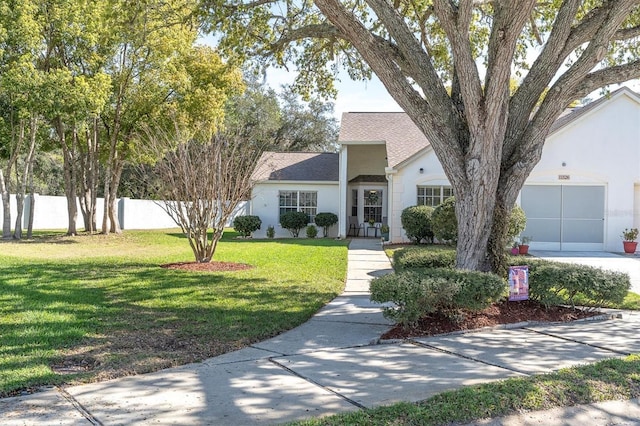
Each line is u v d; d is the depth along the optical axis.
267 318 7.18
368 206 25.02
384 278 6.71
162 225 34.03
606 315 7.72
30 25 17.78
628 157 18.38
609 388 4.32
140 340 5.92
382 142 22.73
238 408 3.95
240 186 13.01
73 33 19.19
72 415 3.76
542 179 18.61
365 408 3.92
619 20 7.05
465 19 6.90
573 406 4.02
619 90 18.12
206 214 12.62
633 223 18.61
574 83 7.46
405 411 3.76
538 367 5.09
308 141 44.25
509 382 4.37
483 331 6.78
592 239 18.58
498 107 7.22
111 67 21.25
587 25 7.65
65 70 18.61
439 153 7.81
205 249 12.84
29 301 7.71
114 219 24.52
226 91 22.16
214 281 10.14
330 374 4.84
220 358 5.36
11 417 3.70
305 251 16.77
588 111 18.14
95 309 7.36
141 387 4.41
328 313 7.80
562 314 7.66
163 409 3.91
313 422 3.57
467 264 7.72
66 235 22.81
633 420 3.89
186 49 20.88
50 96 18.11
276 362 5.24
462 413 3.75
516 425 3.71
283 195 25.11
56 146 25.00
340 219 23.30
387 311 6.56
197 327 6.56
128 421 3.67
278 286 9.84
